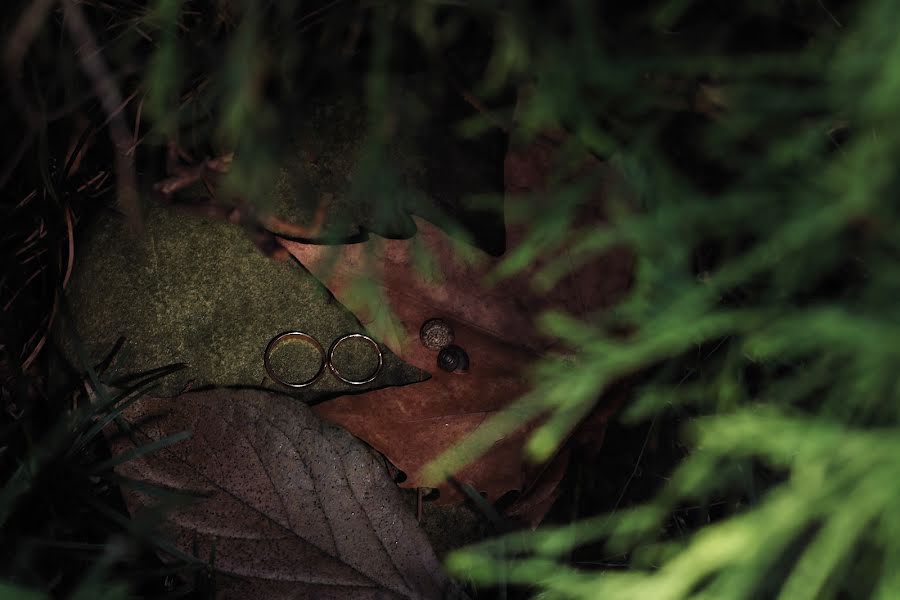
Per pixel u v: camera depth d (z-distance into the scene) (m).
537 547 0.84
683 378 0.85
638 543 0.84
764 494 0.83
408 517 0.85
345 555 0.84
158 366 0.87
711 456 0.79
